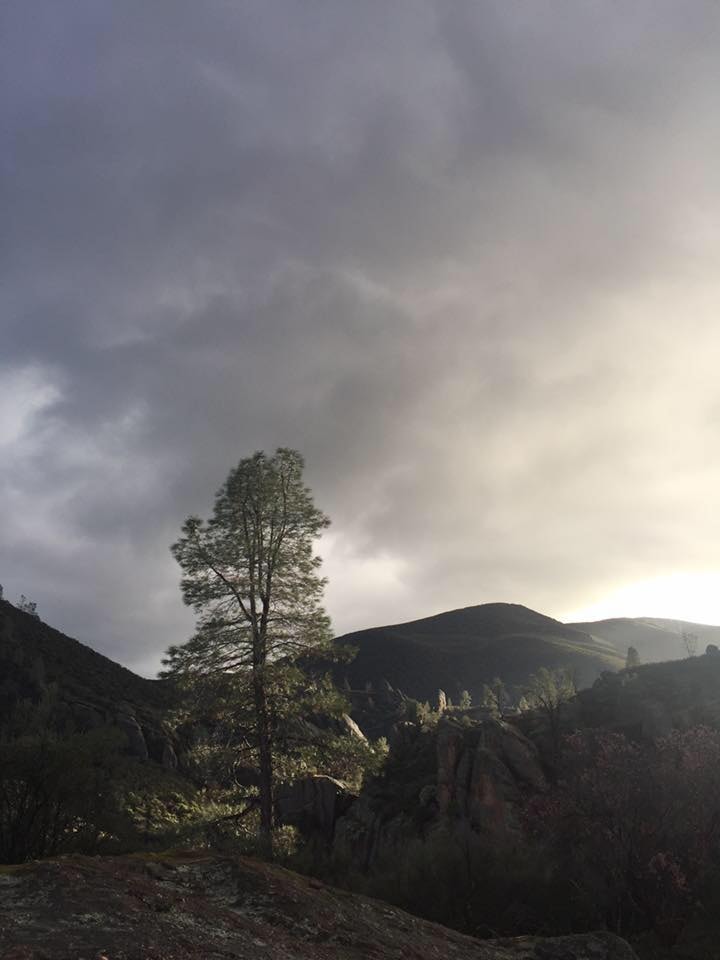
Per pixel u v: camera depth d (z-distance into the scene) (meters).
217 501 27.72
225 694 25.50
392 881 15.38
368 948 7.40
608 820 15.47
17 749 14.67
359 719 164.62
